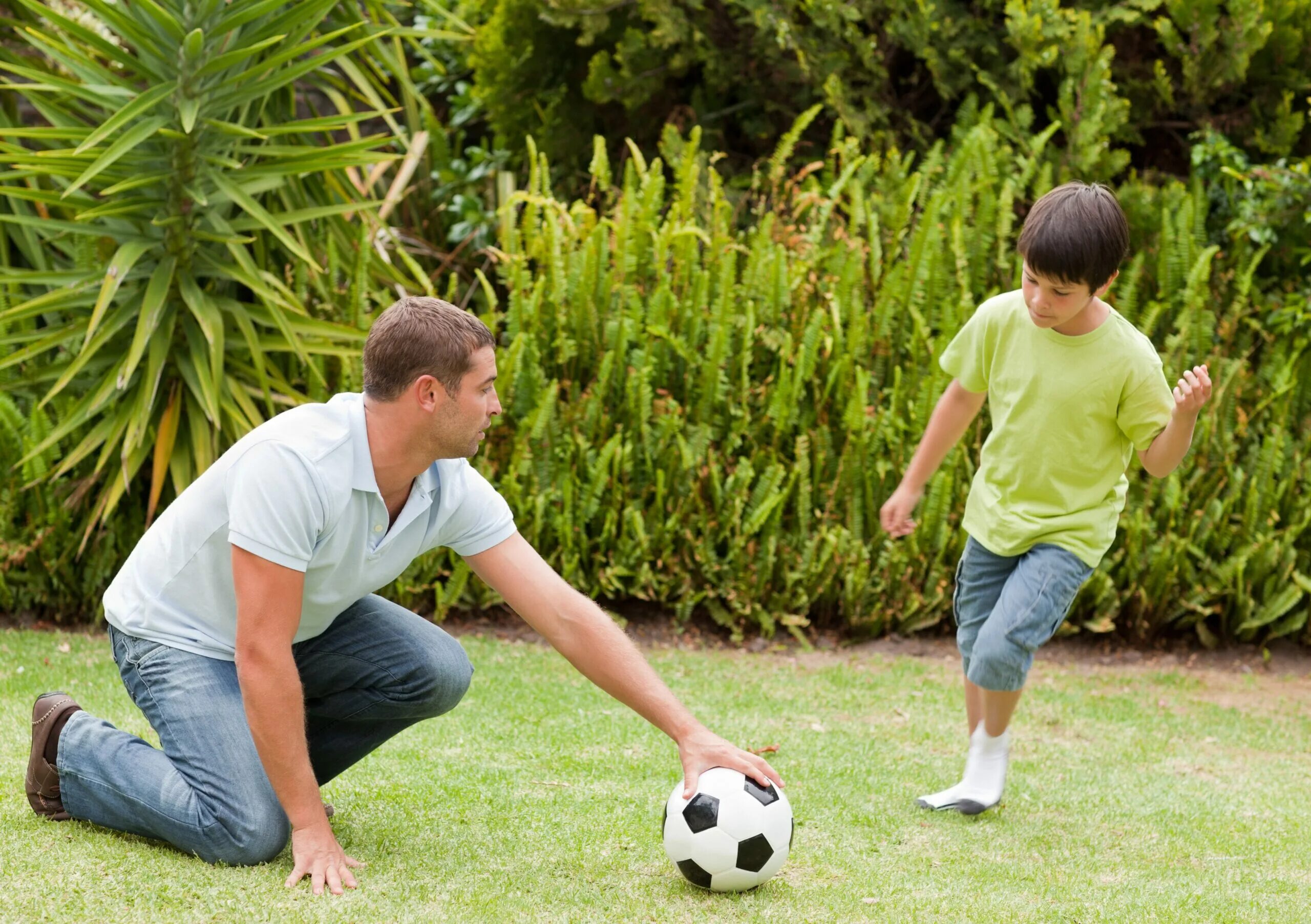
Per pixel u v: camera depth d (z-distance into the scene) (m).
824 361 9.09
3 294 8.45
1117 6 10.45
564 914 3.74
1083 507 5.26
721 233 9.45
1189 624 9.09
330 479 3.73
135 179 7.54
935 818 5.24
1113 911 4.12
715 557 8.76
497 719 6.46
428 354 3.71
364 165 8.16
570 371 9.05
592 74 11.08
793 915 3.88
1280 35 9.98
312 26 8.19
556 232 9.16
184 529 4.00
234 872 3.85
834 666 8.28
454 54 12.81
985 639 5.20
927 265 9.27
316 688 4.36
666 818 4.06
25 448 8.14
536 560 4.21
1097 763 6.41
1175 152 11.16
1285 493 8.95
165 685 3.99
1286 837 5.23
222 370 7.93
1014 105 10.86
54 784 4.19
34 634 7.91
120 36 7.86
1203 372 4.75
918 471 5.78
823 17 10.52
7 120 8.89
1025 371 5.26
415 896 3.79
